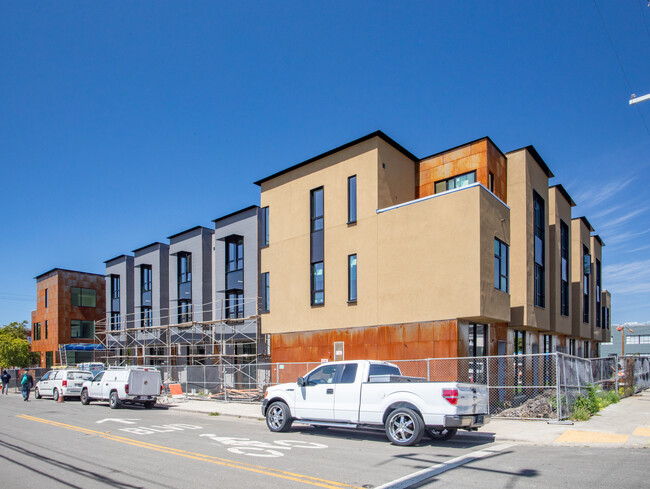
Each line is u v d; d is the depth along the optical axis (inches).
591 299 1384.1
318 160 893.8
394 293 749.3
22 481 321.4
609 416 562.3
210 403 916.0
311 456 390.6
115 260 1708.9
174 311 1432.1
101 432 550.0
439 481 303.3
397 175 842.2
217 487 298.0
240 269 1229.1
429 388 430.3
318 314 858.8
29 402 1042.1
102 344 1701.5
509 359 799.1
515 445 433.7
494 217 717.3
